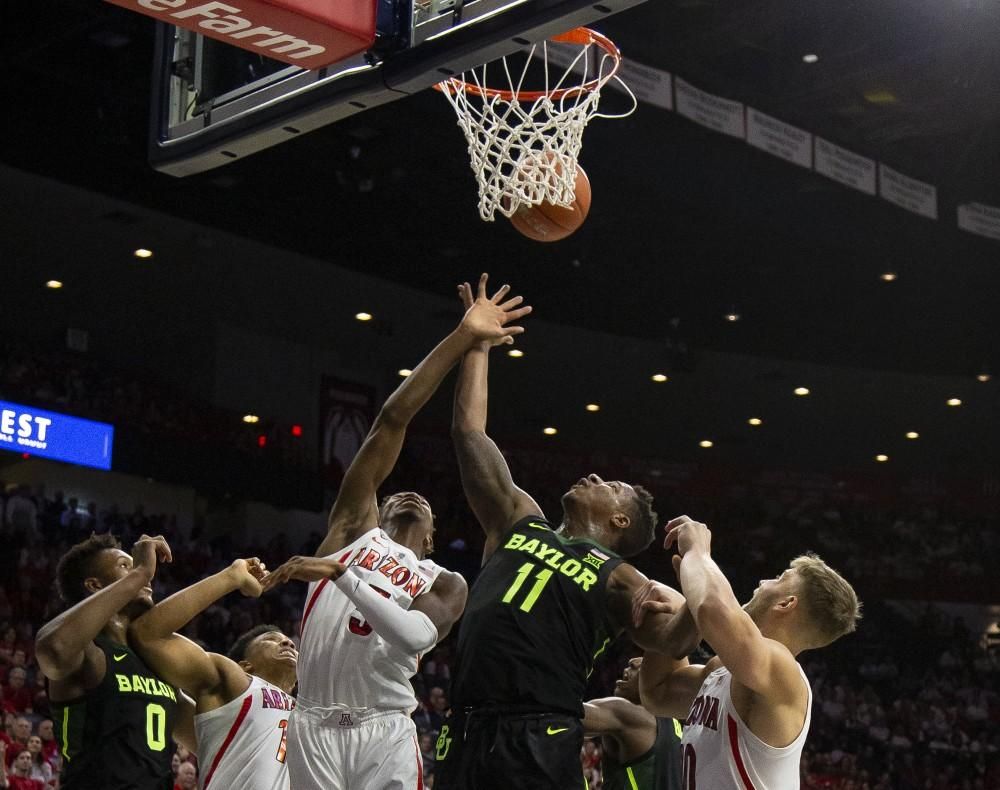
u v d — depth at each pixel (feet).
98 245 60.49
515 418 82.23
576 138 15.81
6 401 54.80
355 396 74.49
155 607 13.91
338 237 62.80
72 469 62.69
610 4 11.09
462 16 12.06
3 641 43.29
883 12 52.26
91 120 52.49
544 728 10.88
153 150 14.70
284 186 57.98
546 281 69.00
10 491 54.85
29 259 61.41
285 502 63.57
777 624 11.41
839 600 11.32
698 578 10.61
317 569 11.96
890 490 86.17
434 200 59.62
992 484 85.71
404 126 51.34
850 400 80.89
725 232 62.90
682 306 72.38
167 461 59.41
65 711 13.69
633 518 12.41
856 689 73.20
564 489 80.94
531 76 46.34
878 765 64.28
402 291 67.36
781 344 75.61
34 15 45.06
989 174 65.36
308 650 12.85
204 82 14.35
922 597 80.64
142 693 14.01
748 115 56.24
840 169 59.82
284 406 71.31
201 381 68.90
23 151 53.42
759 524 82.53
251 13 11.50
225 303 67.31
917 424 83.56
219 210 59.00
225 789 14.69
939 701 71.05
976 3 51.37
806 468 87.30
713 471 85.30
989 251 66.39
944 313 73.77
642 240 64.59
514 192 15.38
